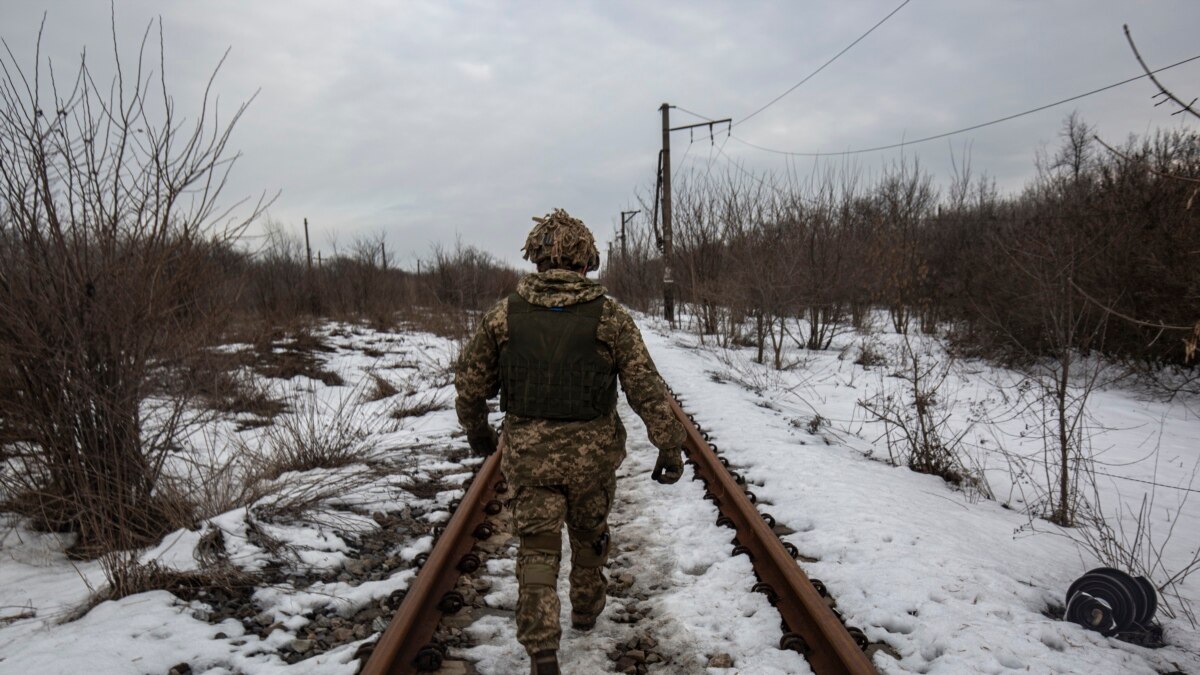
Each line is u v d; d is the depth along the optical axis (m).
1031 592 3.52
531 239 2.76
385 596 3.54
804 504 4.80
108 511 4.20
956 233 19.16
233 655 2.96
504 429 2.71
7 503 4.30
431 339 18.48
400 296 25.47
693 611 3.27
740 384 10.82
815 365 13.78
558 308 2.61
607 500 2.77
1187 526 5.20
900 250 16.70
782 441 6.69
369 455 6.36
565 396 2.55
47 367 4.10
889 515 4.55
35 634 3.14
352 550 4.22
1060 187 13.87
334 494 4.92
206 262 4.67
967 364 12.77
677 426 2.61
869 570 3.68
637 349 2.61
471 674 2.81
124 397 4.29
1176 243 9.85
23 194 3.96
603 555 2.92
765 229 15.22
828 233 16.17
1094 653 2.94
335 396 10.30
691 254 18.38
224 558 3.86
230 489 5.10
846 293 16.80
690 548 4.07
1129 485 6.40
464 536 4.10
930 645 2.96
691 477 5.46
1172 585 3.93
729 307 16.45
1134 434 8.38
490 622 3.21
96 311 4.18
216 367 4.95
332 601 3.46
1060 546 4.52
